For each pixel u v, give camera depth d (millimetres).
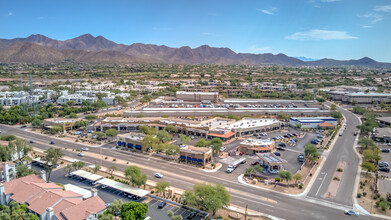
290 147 179500
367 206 103938
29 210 88000
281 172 121000
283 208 101750
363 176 131875
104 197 106500
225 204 96688
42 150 164500
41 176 108375
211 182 123312
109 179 119062
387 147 180250
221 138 190125
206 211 98438
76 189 107500
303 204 104938
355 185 121812
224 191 99000
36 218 82188
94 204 87438
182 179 126312
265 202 106062
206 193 97812
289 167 143500
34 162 142625
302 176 131375
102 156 156000
